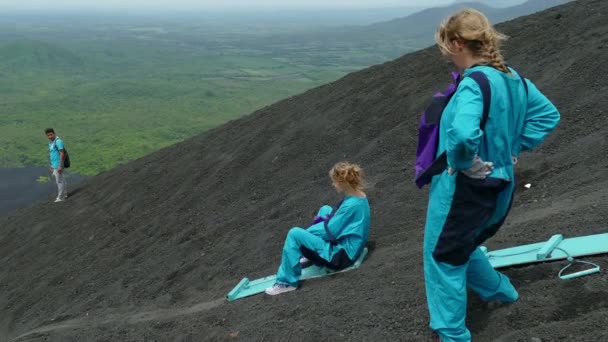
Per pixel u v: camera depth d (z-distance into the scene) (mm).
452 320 2846
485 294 3186
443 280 2805
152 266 8461
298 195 8422
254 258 7016
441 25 2656
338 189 5035
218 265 7285
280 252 6832
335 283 4734
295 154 10070
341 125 10164
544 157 6203
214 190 10430
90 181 16172
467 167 2477
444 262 2789
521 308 3111
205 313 5398
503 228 4535
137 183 13141
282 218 7812
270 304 4844
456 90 2557
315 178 8969
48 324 7898
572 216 4059
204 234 8727
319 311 4195
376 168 8141
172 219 10164
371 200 7082
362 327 3721
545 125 2719
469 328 3172
